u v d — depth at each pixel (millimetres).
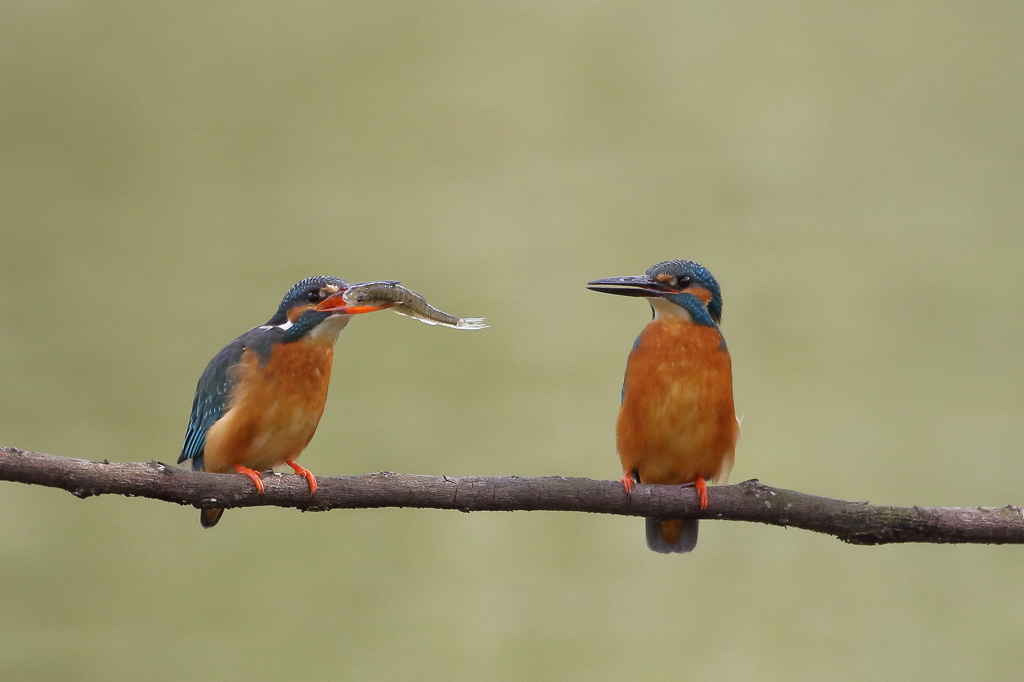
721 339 9984
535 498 8219
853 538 8328
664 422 9766
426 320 8969
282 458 9680
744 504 8422
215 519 9727
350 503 7996
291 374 9414
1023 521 8125
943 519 8188
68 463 7242
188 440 10023
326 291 9438
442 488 8086
